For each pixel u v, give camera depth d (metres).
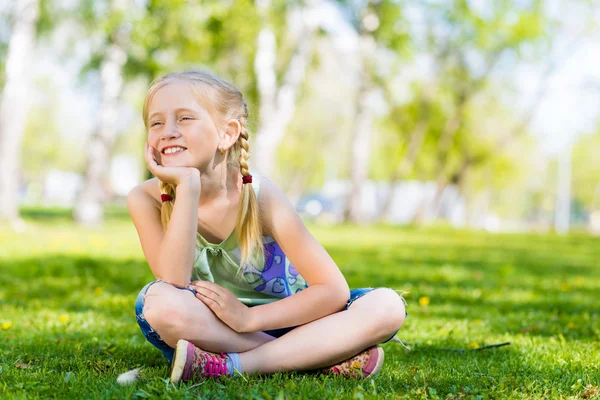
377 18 21.20
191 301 2.54
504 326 4.39
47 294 5.58
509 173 39.31
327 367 2.72
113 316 4.59
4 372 2.70
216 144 2.70
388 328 2.69
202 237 2.74
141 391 2.35
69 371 2.76
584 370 2.97
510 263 9.84
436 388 2.57
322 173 45.12
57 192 51.28
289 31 18.56
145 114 2.77
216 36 15.24
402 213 37.91
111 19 13.89
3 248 9.55
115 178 49.25
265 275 2.84
